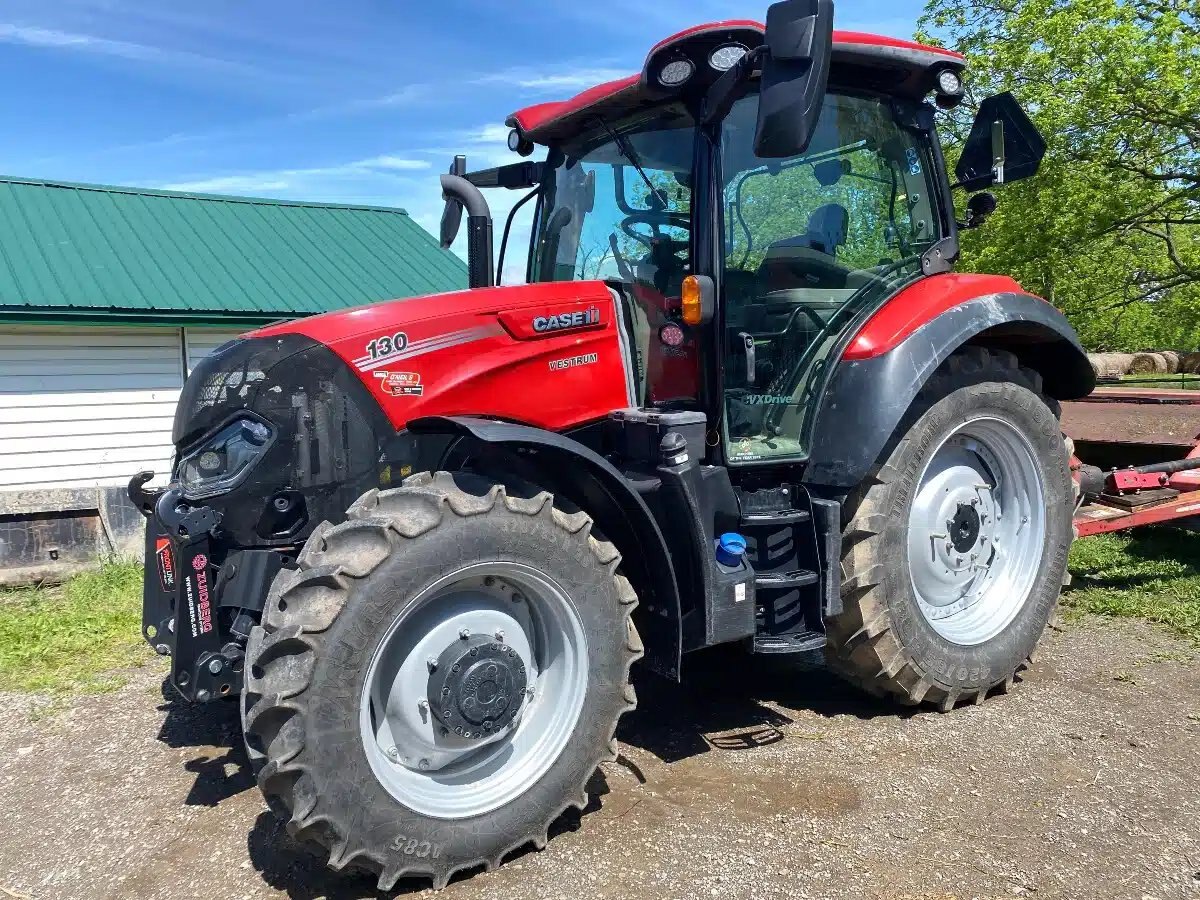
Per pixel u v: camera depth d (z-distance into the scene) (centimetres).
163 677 449
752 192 350
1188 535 603
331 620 244
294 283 912
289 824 244
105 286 812
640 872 269
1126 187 1452
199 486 292
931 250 401
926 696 377
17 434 797
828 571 349
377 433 302
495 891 262
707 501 325
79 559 682
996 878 262
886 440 345
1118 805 300
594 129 385
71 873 280
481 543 267
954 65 373
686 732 367
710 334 335
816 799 309
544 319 326
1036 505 413
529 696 293
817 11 267
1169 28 1309
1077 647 446
